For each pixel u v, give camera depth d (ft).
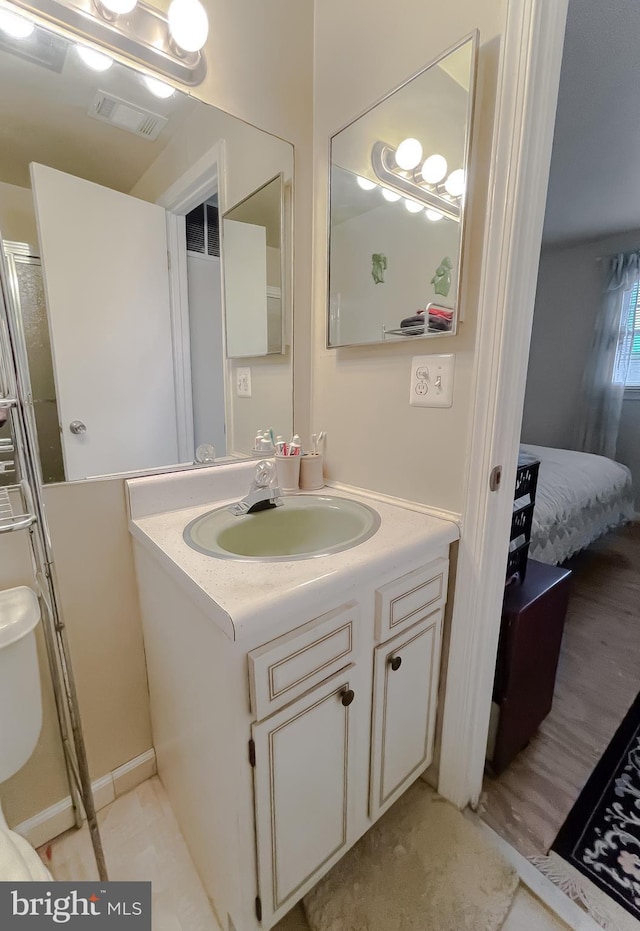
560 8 2.48
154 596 3.13
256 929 2.53
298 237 4.08
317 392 4.38
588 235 11.60
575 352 12.80
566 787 3.91
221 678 2.20
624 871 3.20
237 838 2.35
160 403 3.52
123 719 3.70
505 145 2.60
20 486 2.79
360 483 4.00
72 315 3.04
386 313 3.54
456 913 2.89
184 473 3.61
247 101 3.54
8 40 2.57
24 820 3.33
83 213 3.01
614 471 9.11
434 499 3.38
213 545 2.88
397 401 3.56
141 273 3.32
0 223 2.70
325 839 2.79
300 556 2.61
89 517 3.25
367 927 2.82
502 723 3.87
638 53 5.07
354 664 2.68
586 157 7.47
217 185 3.55
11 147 2.70
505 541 3.23
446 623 3.44
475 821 3.58
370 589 2.69
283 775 2.39
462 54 2.71
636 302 11.54
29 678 2.77
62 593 3.22
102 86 2.90
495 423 2.93
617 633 6.35
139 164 3.17
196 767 2.84
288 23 3.68
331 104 3.78
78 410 3.12
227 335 3.83
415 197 3.18
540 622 3.98
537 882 3.11
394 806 3.65
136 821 3.55
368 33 3.35
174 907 2.96
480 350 2.91
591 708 4.90
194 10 2.81
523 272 2.77
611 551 9.43
